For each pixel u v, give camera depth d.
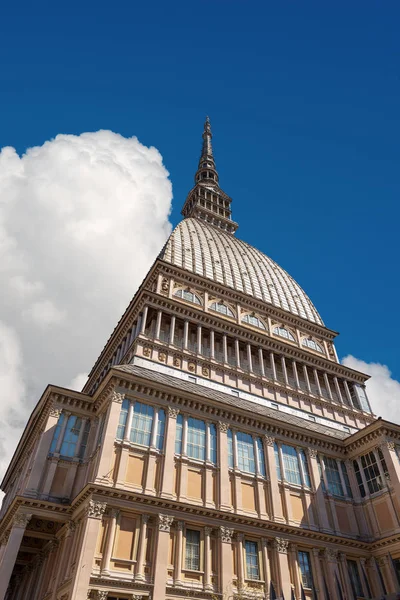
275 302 68.56
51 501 31.62
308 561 35.22
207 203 100.75
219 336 52.34
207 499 33.25
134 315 50.56
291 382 54.19
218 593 29.30
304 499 38.50
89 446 35.22
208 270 65.12
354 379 60.12
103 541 27.81
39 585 32.34
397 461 40.53
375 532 39.22
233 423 39.09
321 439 43.69
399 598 23.50
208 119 138.25
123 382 35.56
